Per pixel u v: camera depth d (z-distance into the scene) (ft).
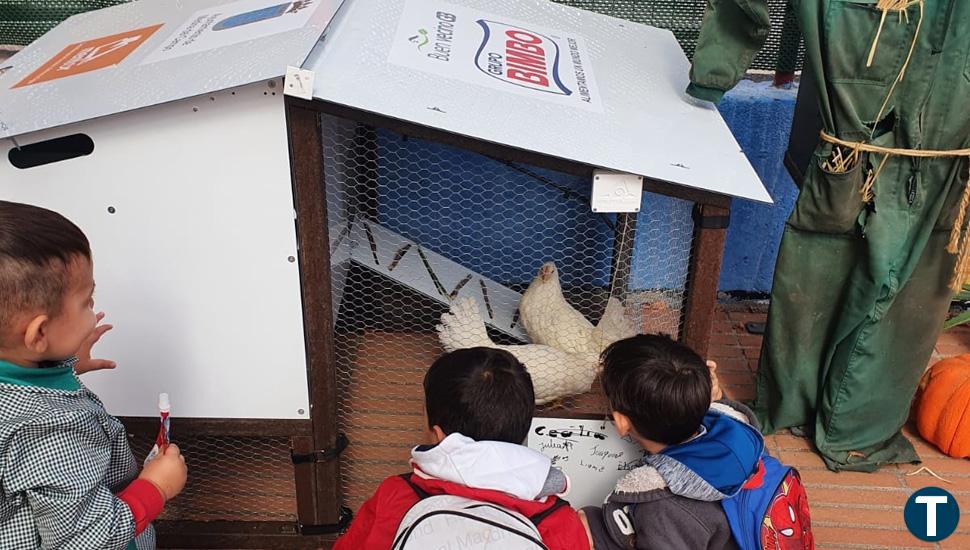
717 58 6.87
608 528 5.64
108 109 5.49
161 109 5.62
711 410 5.96
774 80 10.21
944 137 6.92
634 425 5.64
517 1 8.54
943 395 8.52
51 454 4.42
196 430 6.78
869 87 6.73
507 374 5.14
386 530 4.77
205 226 6.03
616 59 7.82
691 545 5.37
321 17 6.38
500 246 10.09
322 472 6.93
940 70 6.66
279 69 5.37
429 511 4.53
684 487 5.41
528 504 4.76
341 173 8.22
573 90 6.79
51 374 4.71
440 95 5.94
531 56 7.24
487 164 9.53
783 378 8.40
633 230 8.05
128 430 6.77
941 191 7.14
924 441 8.82
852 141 6.99
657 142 6.29
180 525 7.21
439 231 9.93
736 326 10.64
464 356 5.24
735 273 11.05
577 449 6.77
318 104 5.58
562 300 8.66
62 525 4.48
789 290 7.92
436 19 7.36
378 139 9.16
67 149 5.85
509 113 6.04
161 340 6.43
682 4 9.66
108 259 6.15
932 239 7.42
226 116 5.64
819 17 6.59
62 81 6.11
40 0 9.53
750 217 10.64
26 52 7.06
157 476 5.14
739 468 5.45
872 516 7.82
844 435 8.30
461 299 8.49
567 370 7.86
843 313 7.86
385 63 6.16
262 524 7.25
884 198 7.22
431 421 5.19
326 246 6.12
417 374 8.67
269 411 6.71
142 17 7.54
